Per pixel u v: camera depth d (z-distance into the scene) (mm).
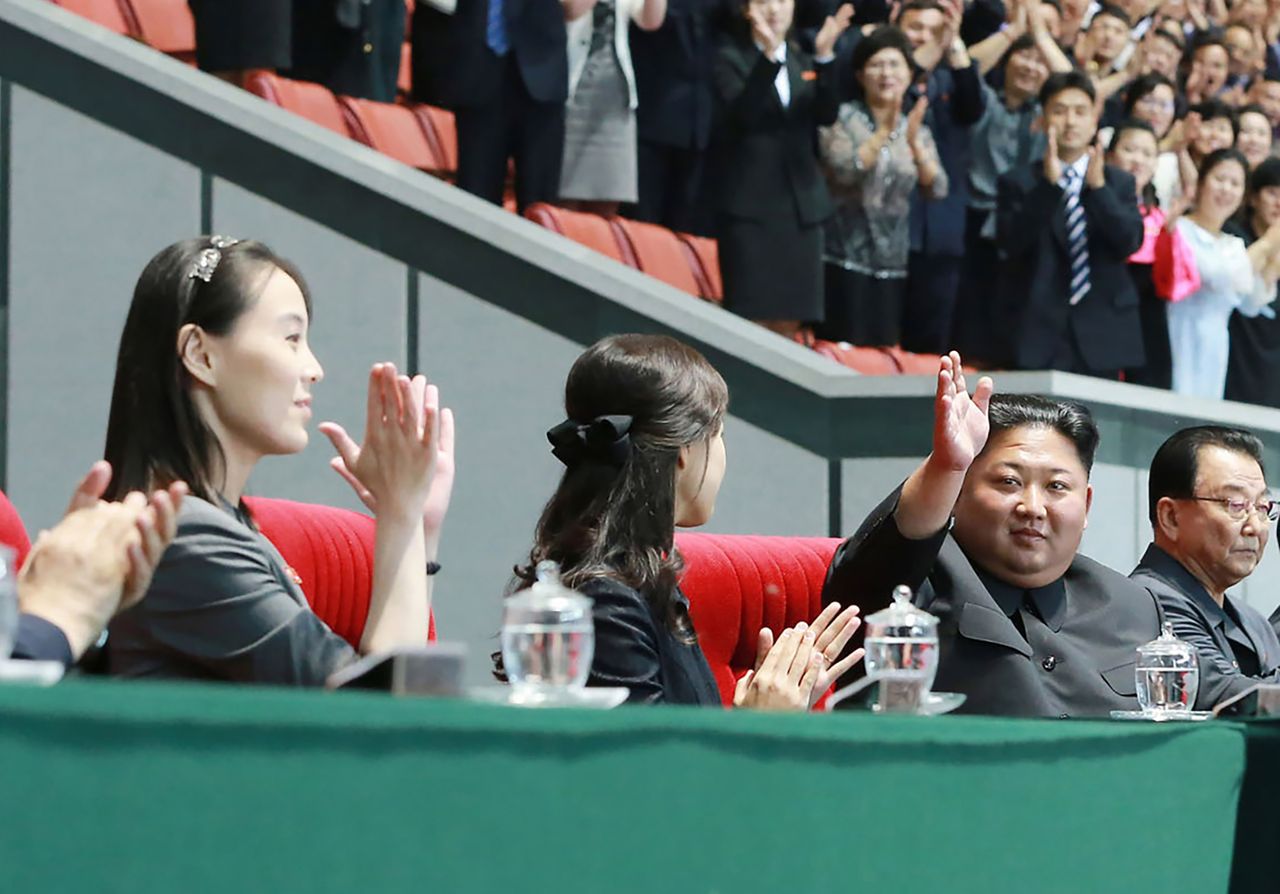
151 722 2896
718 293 16766
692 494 7141
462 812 3252
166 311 5754
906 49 16859
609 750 3484
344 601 7957
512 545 12961
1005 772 4473
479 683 12844
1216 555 10336
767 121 16188
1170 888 5172
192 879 2920
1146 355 18828
